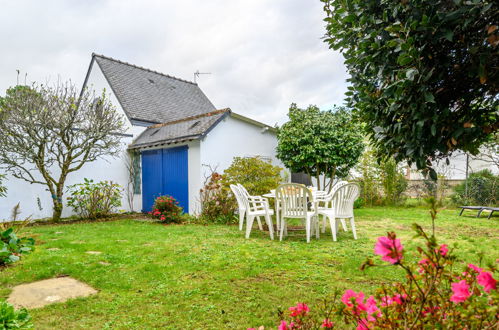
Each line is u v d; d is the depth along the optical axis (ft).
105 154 36.35
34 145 29.99
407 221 27.86
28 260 14.60
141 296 10.52
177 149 34.99
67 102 30.83
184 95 56.95
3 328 6.02
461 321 3.93
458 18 6.13
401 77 6.86
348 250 16.66
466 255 14.71
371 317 4.39
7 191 30.58
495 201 37.01
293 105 37.83
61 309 9.53
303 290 10.79
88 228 25.64
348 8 8.60
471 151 7.41
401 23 7.07
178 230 24.20
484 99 7.16
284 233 21.54
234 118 36.19
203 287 11.19
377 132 8.54
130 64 53.52
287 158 36.06
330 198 22.08
